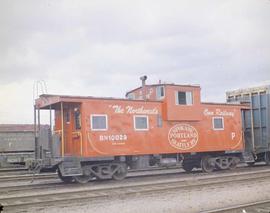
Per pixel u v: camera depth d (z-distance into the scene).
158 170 25.42
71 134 19.75
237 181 16.91
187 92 21.84
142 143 20.19
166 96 21.09
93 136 18.86
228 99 28.80
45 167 18.53
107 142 19.17
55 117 21.19
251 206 11.54
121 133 19.62
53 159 18.20
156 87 21.69
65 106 19.98
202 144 22.31
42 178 21.77
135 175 21.91
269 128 26.14
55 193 14.61
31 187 17.17
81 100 18.73
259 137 26.67
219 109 23.30
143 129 20.33
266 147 26.02
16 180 20.78
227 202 12.84
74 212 11.43
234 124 23.89
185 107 21.69
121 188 15.77
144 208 11.84
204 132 22.52
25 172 26.03
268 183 16.38
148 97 22.30
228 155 23.84
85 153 18.59
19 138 31.62
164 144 20.89
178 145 21.38
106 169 19.23
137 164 20.20
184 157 22.55
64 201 12.90
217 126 23.06
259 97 26.69
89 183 18.52
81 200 13.11
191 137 21.92
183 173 22.38
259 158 26.52
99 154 18.92
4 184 18.97
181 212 11.51
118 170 19.53
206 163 22.80
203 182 17.06
